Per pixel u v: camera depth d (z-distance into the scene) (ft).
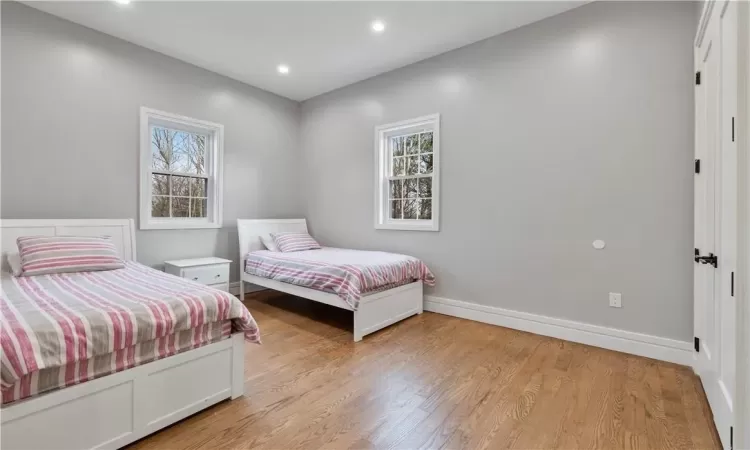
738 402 4.20
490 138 10.73
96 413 4.66
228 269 12.41
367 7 9.21
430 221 12.41
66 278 7.52
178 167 12.76
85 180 10.32
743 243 4.14
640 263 8.38
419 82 12.35
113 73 10.78
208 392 5.90
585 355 8.35
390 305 10.53
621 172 8.59
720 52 5.40
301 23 9.97
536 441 5.18
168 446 5.01
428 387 6.78
